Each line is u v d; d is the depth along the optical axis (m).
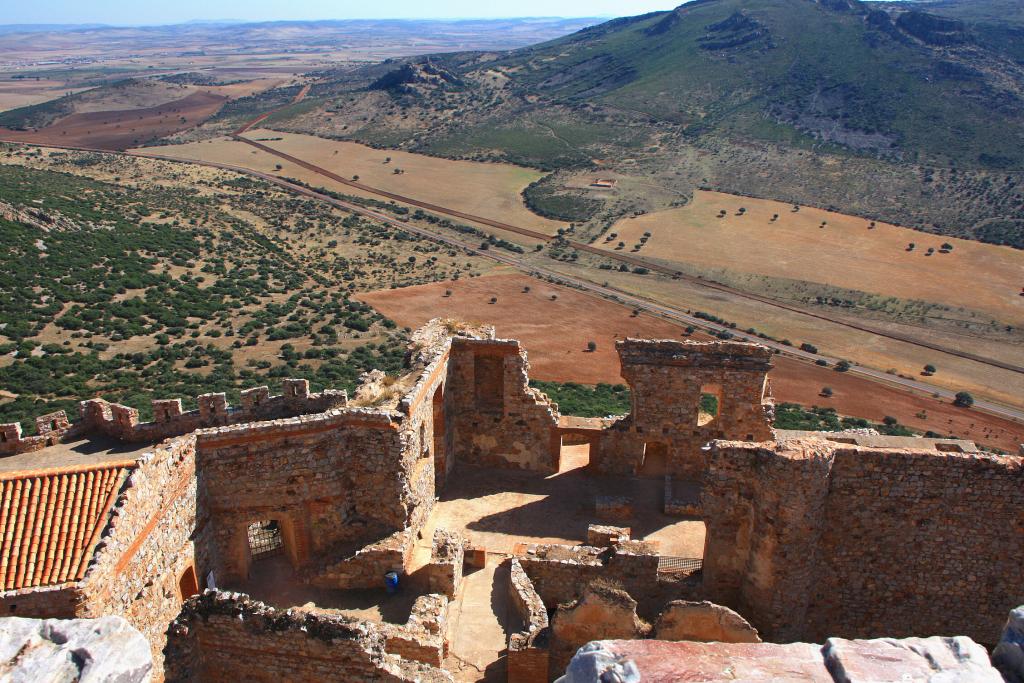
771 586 18.94
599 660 7.97
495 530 26.45
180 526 21.62
